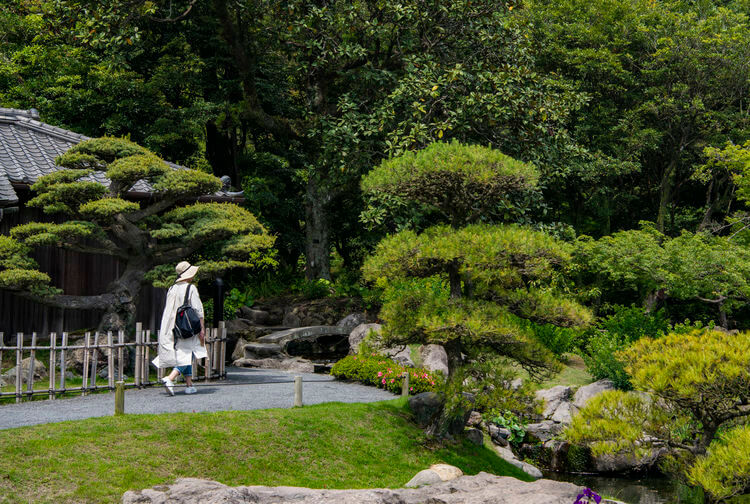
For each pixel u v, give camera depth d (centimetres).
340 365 1431
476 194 1030
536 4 2717
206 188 1305
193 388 1111
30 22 2170
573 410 1473
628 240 1955
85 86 2220
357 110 2030
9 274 1116
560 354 1833
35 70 2258
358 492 718
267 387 1235
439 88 1861
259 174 2503
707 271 1828
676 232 2967
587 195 2714
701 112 2608
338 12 2012
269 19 2164
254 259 2178
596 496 671
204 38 2333
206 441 836
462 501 716
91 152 1267
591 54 2472
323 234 2355
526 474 1105
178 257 1348
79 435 788
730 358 851
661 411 945
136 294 1313
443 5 1959
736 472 779
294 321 2027
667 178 2761
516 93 1830
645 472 1303
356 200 2522
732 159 2053
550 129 1914
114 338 1267
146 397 1058
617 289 2622
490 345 1022
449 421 1045
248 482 777
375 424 1013
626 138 2562
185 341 1093
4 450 723
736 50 2472
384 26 2034
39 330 1394
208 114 2264
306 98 2559
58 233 1173
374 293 2039
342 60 2114
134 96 2247
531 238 941
